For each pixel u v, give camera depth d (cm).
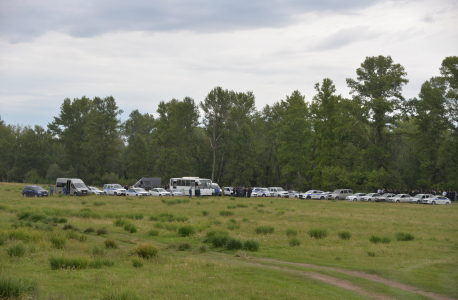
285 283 961
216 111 8550
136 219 2627
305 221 2655
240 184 8512
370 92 6681
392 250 1525
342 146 7131
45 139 13488
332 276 1063
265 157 9519
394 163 6825
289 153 7538
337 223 2558
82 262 1080
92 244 1523
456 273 1115
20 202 4059
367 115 6606
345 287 943
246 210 3491
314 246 1619
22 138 11975
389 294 884
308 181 8131
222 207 3850
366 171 6531
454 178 6241
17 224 1986
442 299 851
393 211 3750
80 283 887
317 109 7494
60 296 741
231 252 1502
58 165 11412
